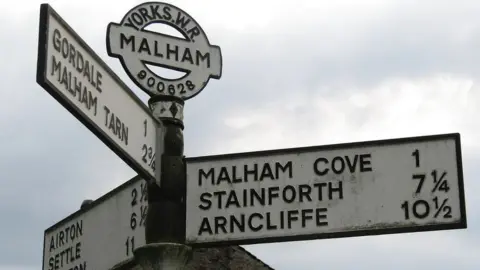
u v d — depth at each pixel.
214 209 4.74
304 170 4.74
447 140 4.66
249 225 4.70
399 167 4.67
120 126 4.42
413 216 4.60
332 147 4.75
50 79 3.98
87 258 5.05
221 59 5.00
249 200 4.73
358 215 4.65
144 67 4.83
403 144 4.70
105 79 4.33
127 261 4.85
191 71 4.92
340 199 4.68
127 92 4.48
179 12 4.96
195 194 4.77
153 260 4.66
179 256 4.67
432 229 4.58
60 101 4.07
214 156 4.80
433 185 4.62
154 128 4.70
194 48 4.95
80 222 5.16
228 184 4.77
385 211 4.63
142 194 4.87
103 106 4.31
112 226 4.98
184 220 4.73
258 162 4.78
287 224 4.68
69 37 4.11
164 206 4.71
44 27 3.96
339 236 4.64
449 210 4.59
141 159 4.56
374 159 4.70
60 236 5.27
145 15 4.89
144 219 4.82
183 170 4.78
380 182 4.67
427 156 4.66
